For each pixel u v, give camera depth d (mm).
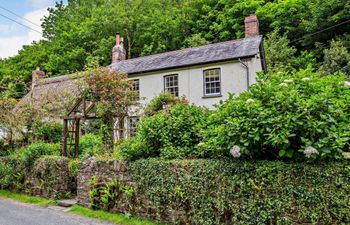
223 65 12695
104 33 25641
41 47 28891
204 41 21625
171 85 13969
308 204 3359
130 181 5270
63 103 10500
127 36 25703
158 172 4852
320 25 20031
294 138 3580
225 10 22781
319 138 3400
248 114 3746
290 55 19453
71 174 6891
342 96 3814
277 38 20484
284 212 3500
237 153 3693
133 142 5625
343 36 19016
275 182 3604
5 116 8938
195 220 4305
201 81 13133
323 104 3426
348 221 3123
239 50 12867
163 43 24312
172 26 24453
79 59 24094
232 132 3773
